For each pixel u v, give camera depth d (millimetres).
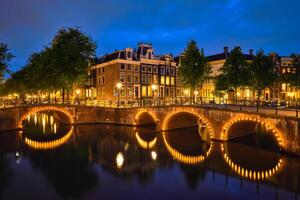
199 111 29297
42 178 17969
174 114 34438
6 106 37031
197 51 40062
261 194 15234
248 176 18219
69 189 16078
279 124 21516
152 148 26719
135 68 52594
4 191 15672
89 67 44469
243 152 24344
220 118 27125
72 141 29969
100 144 28531
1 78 35156
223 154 23797
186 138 31375
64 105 39312
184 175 18641
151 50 55281
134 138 31562
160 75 55906
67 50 40094
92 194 15312
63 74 39562
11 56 34312
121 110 40188
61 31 41594
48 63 41594
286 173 18453
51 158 23016
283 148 21219
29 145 27812
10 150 25656
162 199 14680
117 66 50594
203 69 40000
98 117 41938
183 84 41031
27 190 15836
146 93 53906
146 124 40562
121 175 18719
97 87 57375
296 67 37750
